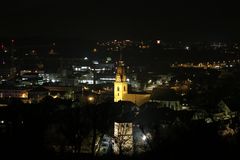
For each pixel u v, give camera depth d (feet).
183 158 217.97
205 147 220.23
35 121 258.98
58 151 236.63
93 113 279.49
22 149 226.79
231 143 225.56
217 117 507.30
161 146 233.35
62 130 237.86
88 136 269.23
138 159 250.16
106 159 270.46
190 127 247.09
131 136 372.38
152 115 456.45
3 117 380.37
